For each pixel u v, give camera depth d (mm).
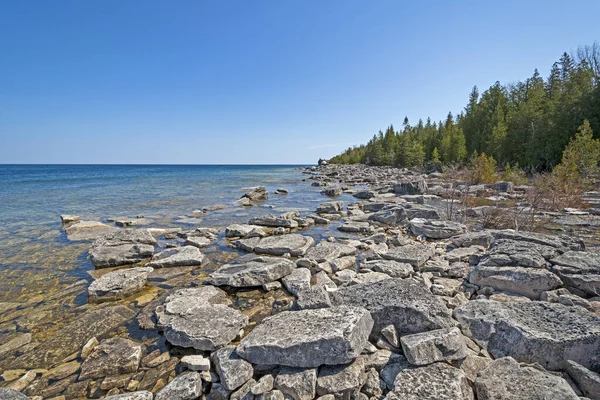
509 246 7609
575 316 4355
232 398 3709
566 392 3107
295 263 8375
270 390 3643
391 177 41656
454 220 14047
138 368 4391
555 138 34438
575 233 11219
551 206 15711
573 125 33844
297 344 3861
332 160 117500
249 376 3932
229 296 6668
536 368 3637
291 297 6582
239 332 5090
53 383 4145
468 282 6863
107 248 9438
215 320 5141
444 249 9672
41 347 4961
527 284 5938
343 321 4207
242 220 15617
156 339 5090
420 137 73812
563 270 6305
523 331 4066
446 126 65938
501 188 22141
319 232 12867
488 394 3275
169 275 7992
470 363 3896
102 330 5418
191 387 3744
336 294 5406
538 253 7074
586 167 22266
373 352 4195
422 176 38938
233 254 9781
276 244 10016
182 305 5820
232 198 24734
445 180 28672
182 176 59438
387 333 4363
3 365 4539
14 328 5539
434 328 4375
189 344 4695
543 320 4391
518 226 11617
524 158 38719
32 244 11156
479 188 22297
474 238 9492
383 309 4703
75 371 4375
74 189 31703
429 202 20125
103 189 31844
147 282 7535
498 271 6363
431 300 4828
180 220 15672
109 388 4043
